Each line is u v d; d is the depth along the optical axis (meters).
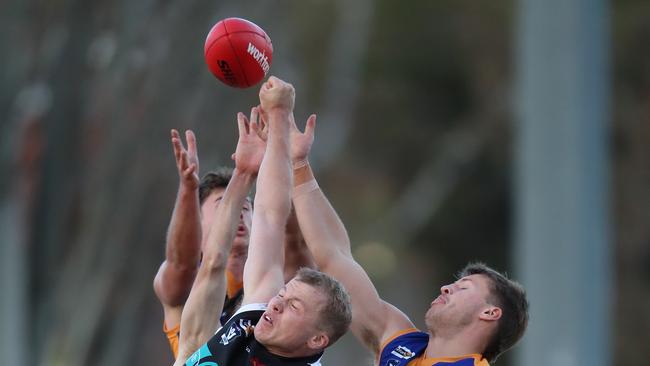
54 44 58.22
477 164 106.25
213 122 56.28
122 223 57.19
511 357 100.25
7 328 57.38
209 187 26.03
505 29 102.19
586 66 47.84
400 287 113.62
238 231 25.20
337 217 24.95
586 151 47.72
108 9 57.50
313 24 93.38
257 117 24.53
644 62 100.75
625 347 101.06
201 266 23.14
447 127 107.38
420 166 107.56
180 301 25.27
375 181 108.56
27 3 57.31
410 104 106.25
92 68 58.22
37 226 59.31
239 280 25.19
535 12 48.44
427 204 107.00
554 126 47.91
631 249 101.88
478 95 105.88
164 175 57.03
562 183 47.72
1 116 56.75
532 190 48.31
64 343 57.69
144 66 56.50
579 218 47.50
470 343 23.66
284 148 23.59
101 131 58.12
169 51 56.12
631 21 100.00
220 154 56.25
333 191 106.81
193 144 24.48
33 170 59.12
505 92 103.38
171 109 56.31
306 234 24.64
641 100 101.69
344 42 92.88
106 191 57.53
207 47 24.19
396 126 105.69
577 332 47.09
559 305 47.34
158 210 57.00
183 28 56.09
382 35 103.75
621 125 101.12
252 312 22.39
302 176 24.77
